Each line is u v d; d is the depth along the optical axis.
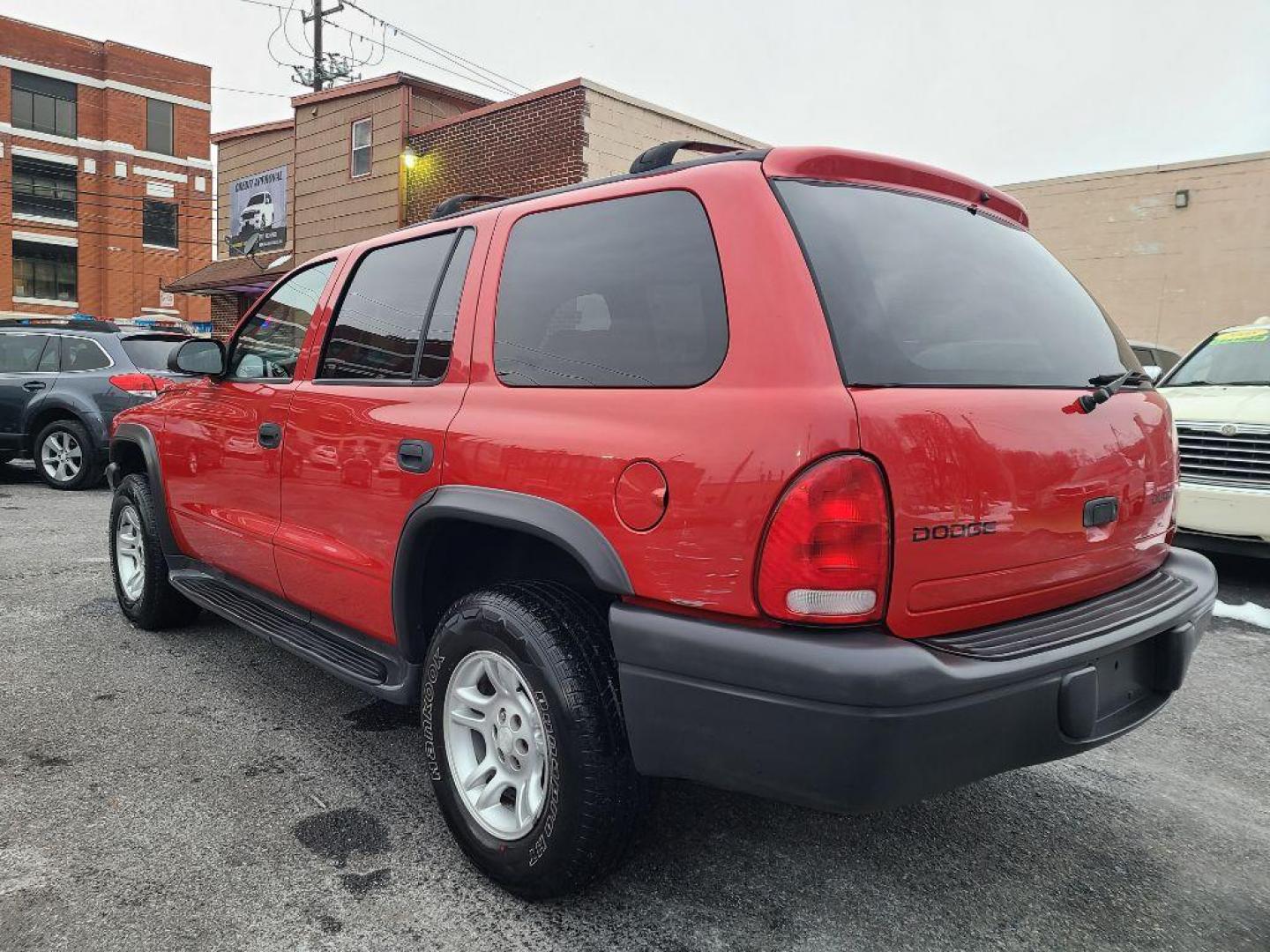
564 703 1.96
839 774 1.61
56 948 1.95
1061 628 1.92
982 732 1.68
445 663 2.29
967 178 2.34
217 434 3.44
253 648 4.03
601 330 2.10
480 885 2.22
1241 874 2.38
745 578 1.69
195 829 2.46
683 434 1.80
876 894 2.23
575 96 12.08
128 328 9.34
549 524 1.99
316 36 24.80
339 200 15.96
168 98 32.88
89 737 3.05
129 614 4.30
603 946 1.99
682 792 2.75
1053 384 2.07
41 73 30.41
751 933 2.05
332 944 1.98
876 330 1.79
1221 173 14.02
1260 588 5.54
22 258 30.78
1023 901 2.22
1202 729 3.39
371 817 2.55
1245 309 14.02
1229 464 5.30
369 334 2.82
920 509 1.68
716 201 1.95
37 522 7.02
